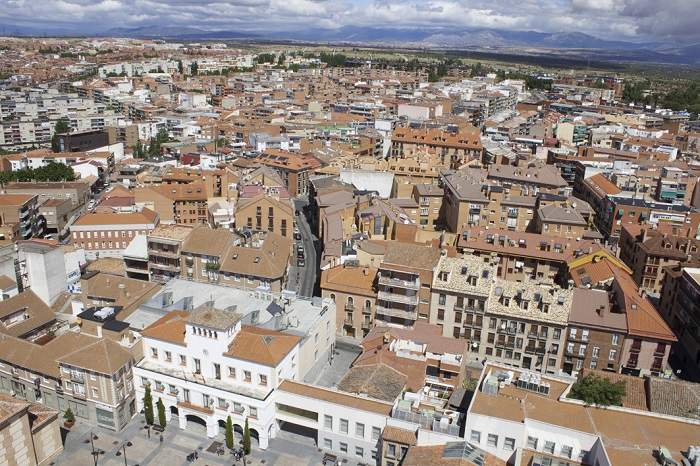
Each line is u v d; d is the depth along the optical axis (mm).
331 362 136375
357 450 105188
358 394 105812
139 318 126375
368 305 145125
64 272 154125
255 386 108875
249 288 159875
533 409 94625
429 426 97125
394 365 113688
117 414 111688
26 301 135125
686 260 172875
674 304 158750
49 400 118438
